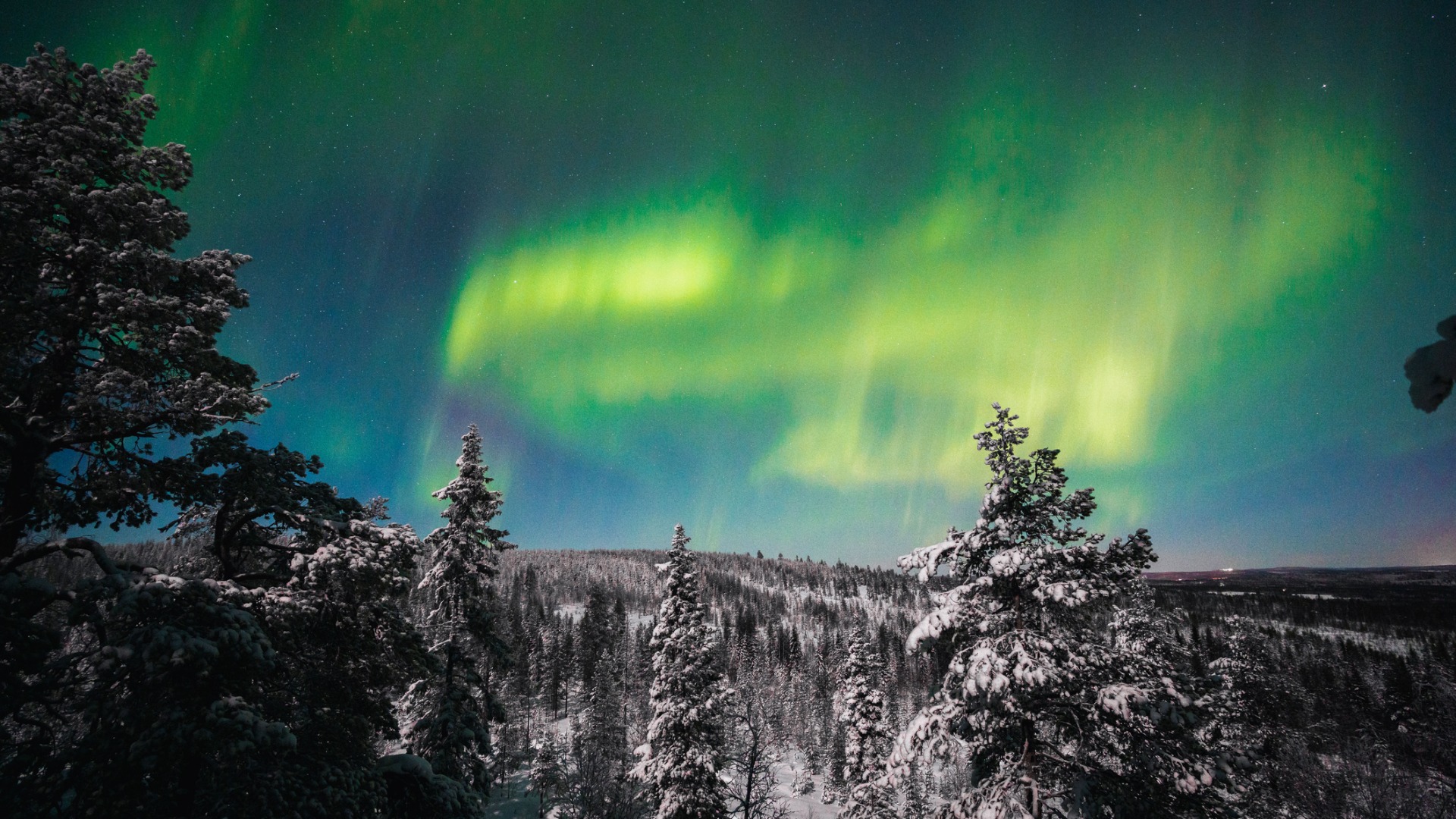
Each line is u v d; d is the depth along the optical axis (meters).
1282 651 74.06
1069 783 10.89
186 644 7.06
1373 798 23.77
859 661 31.06
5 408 8.57
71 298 9.02
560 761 33.94
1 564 7.80
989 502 12.00
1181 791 10.16
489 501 20.14
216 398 9.38
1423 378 2.21
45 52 9.60
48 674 7.35
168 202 10.27
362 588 9.68
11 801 6.88
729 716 23.66
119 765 7.04
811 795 46.16
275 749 7.95
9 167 8.63
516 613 92.44
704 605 24.61
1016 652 10.66
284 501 9.81
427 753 16.62
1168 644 21.16
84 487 9.11
